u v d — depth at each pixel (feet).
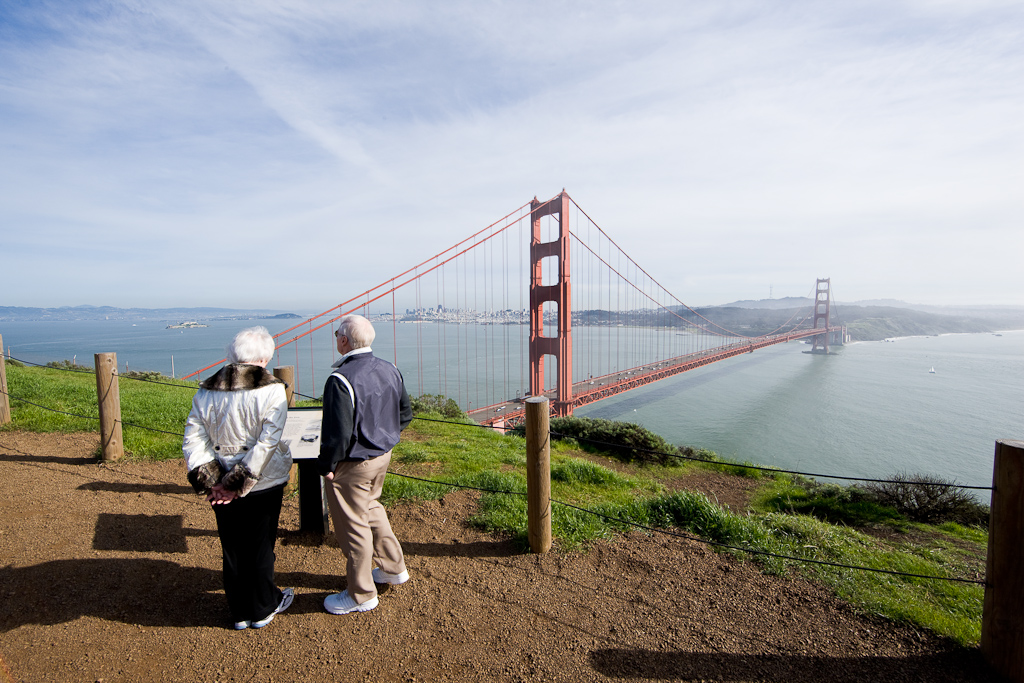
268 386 8.80
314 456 11.23
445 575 11.35
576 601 10.39
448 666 8.36
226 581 9.02
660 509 14.89
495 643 8.99
